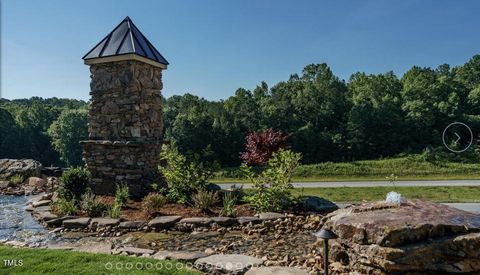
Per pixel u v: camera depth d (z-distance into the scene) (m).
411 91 48.09
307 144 42.62
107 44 9.91
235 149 40.97
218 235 6.61
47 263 4.53
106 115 9.66
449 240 4.27
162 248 5.83
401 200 5.67
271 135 10.16
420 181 21.81
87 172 9.21
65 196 8.45
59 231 6.85
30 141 45.12
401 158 36.69
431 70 62.19
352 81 62.47
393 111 44.03
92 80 9.84
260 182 8.60
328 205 8.54
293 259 5.25
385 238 4.29
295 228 6.93
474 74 56.50
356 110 43.69
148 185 9.34
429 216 4.73
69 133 45.00
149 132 9.96
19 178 12.64
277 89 55.56
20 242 6.09
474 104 45.84
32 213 8.25
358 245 4.63
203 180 9.14
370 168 33.03
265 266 4.77
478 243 4.24
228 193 9.20
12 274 4.14
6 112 43.94
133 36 9.98
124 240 6.26
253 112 46.09
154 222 6.98
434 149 37.97
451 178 24.73
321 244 5.38
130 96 9.43
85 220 7.13
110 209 7.88
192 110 43.28
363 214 5.07
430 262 4.15
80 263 4.54
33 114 51.44
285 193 8.39
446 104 43.38
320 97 49.75
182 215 7.66
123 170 9.34
